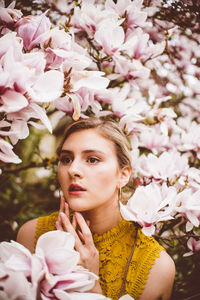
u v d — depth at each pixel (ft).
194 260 5.25
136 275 4.45
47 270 2.66
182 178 4.79
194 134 5.31
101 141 4.39
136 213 3.77
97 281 4.02
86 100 4.13
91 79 3.51
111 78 5.06
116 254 4.67
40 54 2.82
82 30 4.90
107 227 4.80
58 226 4.25
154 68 6.86
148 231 3.74
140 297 4.39
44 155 12.91
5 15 3.28
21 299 2.43
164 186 4.21
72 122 4.74
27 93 2.84
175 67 7.06
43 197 10.66
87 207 4.21
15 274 2.42
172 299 5.18
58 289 2.69
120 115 4.87
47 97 2.85
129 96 7.59
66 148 4.41
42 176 10.82
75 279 2.80
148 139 5.83
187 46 6.83
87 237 4.10
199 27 5.85
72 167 4.20
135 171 5.60
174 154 5.33
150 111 5.62
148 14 5.77
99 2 6.16
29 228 5.39
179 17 5.57
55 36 3.29
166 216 3.98
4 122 3.03
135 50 4.97
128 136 5.14
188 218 4.31
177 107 8.02
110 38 4.22
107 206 4.65
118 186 4.80
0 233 6.70
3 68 2.69
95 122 4.53
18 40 3.04
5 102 2.62
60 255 2.78
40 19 3.17
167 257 4.64
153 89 5.99
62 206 4.39
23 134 3.10
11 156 2.99
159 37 6.15
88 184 4.21
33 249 5.19
